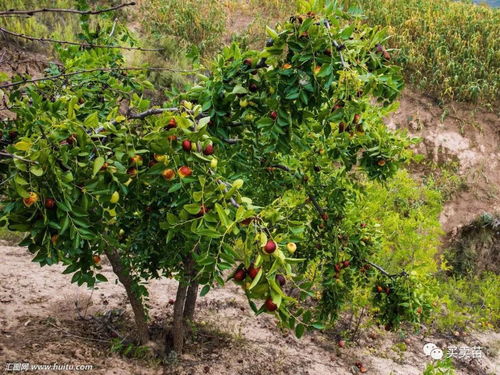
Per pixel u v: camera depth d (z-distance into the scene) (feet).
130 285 12.39
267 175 12.18
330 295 14.56
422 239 18.48
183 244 10.18
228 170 9.13
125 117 6.97
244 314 17.95
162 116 6.99
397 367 16.92
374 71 8.09
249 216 5.44
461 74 35.09
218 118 8.48
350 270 14.26
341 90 7.38
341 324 19.13
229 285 20.22
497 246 30.45
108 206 7.04
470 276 28.45
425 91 35.40
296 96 7.50
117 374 11.82
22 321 13.79
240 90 8.01
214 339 15.35
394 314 13.98
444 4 44.04
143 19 34.94
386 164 11.06
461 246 30.01
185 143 6.18
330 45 7.29
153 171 6.45
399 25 38.40
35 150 5.69
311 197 13.06
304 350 16.48
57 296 16.10
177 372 12.86
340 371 15.53
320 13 7.61
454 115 34.53
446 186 31.76
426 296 14.06
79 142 6.08
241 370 13.84
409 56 34.81
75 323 14.43
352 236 13.73
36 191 5.65
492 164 33.27
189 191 6.34
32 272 17.79
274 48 7.62
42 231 6.05
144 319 13.24
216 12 37.06
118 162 6.39
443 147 33.27
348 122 7.88
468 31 38.58
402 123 33.83
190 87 9.38
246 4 41.96
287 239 5.93
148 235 9.95
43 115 6.88
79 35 11.87
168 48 31.71
